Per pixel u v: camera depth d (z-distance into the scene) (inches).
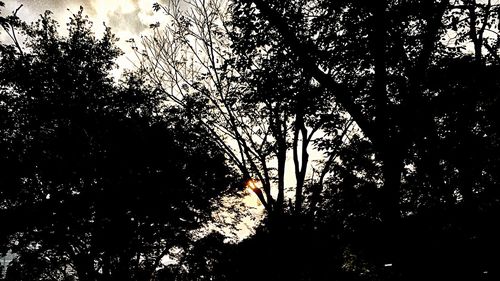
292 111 431.2
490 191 250.7
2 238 342.0
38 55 567.8
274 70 435.2
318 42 376.8
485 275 241.8
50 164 367.9
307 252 337.4
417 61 303.3
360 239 310.5
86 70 592.7
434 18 319.6
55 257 389.1
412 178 284.4
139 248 382.0
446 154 259.6
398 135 284.8
